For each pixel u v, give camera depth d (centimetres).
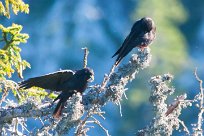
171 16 6153
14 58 1166
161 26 5891
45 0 6150
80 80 1104
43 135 1041
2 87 1116
